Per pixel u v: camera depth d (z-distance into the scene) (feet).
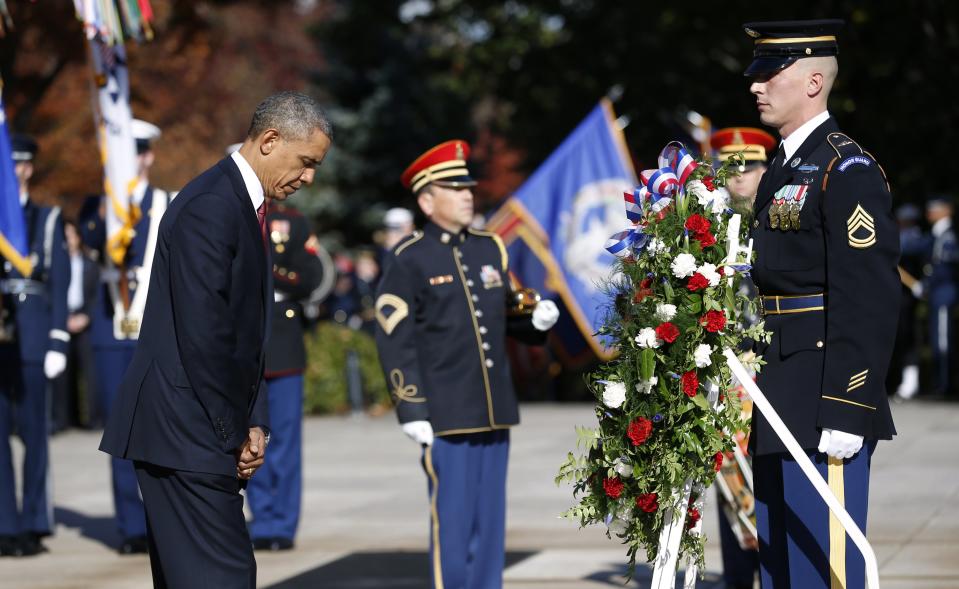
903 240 86.53
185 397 24.07
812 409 25.49
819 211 25.58
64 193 123.65
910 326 86.07
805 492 25.63
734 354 25.76
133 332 45.24
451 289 34.60
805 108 26.45
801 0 96.02
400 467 63.26
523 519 48.19
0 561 43.80
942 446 61.26
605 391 25.88
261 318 25.18
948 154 94.02
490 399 34.47
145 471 24.57
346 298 106.01
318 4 197.77
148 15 42.55
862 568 25.52
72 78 117.39
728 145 37.78
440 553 34.17
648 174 26.45
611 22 116.57
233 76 181.88
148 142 45.32
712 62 110.01
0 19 41.63
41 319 45.65
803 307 25.90
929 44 91.45
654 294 25.88
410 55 166.20
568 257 78.95
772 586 26.68
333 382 89.86
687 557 26.71
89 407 84.38
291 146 24.95
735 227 25.72
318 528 48.39
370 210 163.53
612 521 26.50
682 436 25.45
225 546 24.25
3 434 44.70
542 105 124.67
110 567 42.63
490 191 188.96
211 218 24.00
